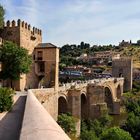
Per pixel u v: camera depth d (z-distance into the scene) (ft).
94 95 354.13
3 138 63.05
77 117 289.33
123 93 567.59
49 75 279.28
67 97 288.30
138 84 643.86
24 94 185.88
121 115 456.45
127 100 476.95
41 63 284.82
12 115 99.45
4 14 253.85
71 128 232.12
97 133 278.46
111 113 473.26
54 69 278.05
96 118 342.85
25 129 34.91
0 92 111.65
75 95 290.76
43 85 279.49
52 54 279.69
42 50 284.82
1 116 97.60
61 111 286.87
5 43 238.27
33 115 43.60
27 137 30.45
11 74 225.97
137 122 290.97
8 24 268.00
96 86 353.72
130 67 602.85
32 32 290.97
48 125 34.76
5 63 225.56
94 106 350.23
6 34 268.21
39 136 29.32
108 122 333.62
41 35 313.32
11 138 62.95
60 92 267.80
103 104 350.23
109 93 483.10
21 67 228.43
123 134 218.18
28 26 282.15
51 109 237.86
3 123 83.05
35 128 33.65
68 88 291.38
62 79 652.48
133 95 532.32
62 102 286.05
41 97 210.18
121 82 560.20
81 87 330.13
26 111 50.90
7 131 70.74
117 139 215.10
